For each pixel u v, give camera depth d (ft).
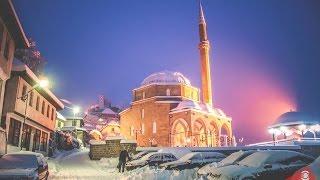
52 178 60.64
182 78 228.02
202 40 240.32
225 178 30.22
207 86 228.84
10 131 77.56
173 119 199.41
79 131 198.70
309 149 134.31
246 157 35.78
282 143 156.66
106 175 67.15
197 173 37.55
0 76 66.28
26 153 43.88
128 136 220.84
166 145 197.57
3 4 61.05
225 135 216.74
